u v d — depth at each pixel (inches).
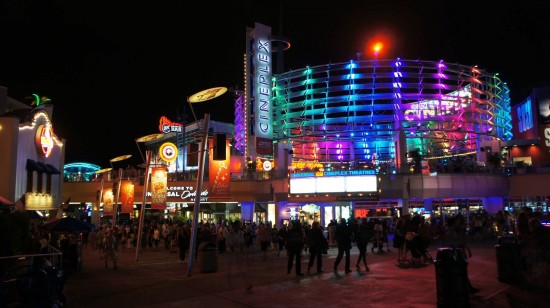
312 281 567.2
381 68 2459.4
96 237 1275.8
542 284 444.5
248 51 2404.0
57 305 382.9
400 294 463.8
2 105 1487.5
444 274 381.4
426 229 724.0
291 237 639.8
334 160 2778.1
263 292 500.7
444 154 2760.8
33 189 1327.5
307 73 2498.8
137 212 2445.9
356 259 823.1
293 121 2549.2
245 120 2324.1
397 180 1681.8
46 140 1424.7
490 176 1765.5
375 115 2369.6
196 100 770.8
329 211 1763.0
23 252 655.1
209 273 708.7
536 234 453.1
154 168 1206.9
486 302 404.5
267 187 1887.3
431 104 2405.3
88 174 2463.1
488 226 1274.6
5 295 421.4
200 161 749.9
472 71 2490.2
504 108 2659.9
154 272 764.0
